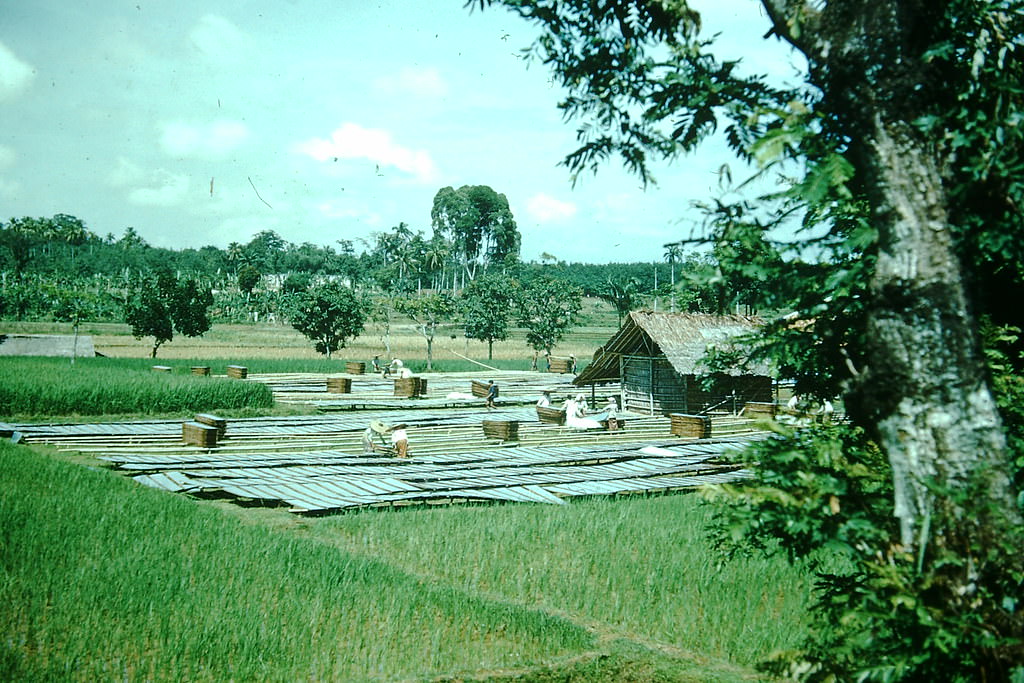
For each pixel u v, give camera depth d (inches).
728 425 1374.3
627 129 237.9
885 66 196.2
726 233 223.8
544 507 663.8
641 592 424.5
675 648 358.3
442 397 1793.8
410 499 696.4
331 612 376.2
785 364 251.4
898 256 195.2
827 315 234.7
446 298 4232.3
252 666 310.8
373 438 1147.9
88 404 1266.0
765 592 420.8
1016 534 185.8
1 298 3905.0
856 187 230.1
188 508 593.0
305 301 2741.1
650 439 1204.5
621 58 236.5
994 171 192.4
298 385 1943.9
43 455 802.8
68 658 304.7
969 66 209.8
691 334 1481.3
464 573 464.4
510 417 1438.2
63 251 6796.3
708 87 217.3
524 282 3368.6
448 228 6392.7
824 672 211.6
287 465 874.1
